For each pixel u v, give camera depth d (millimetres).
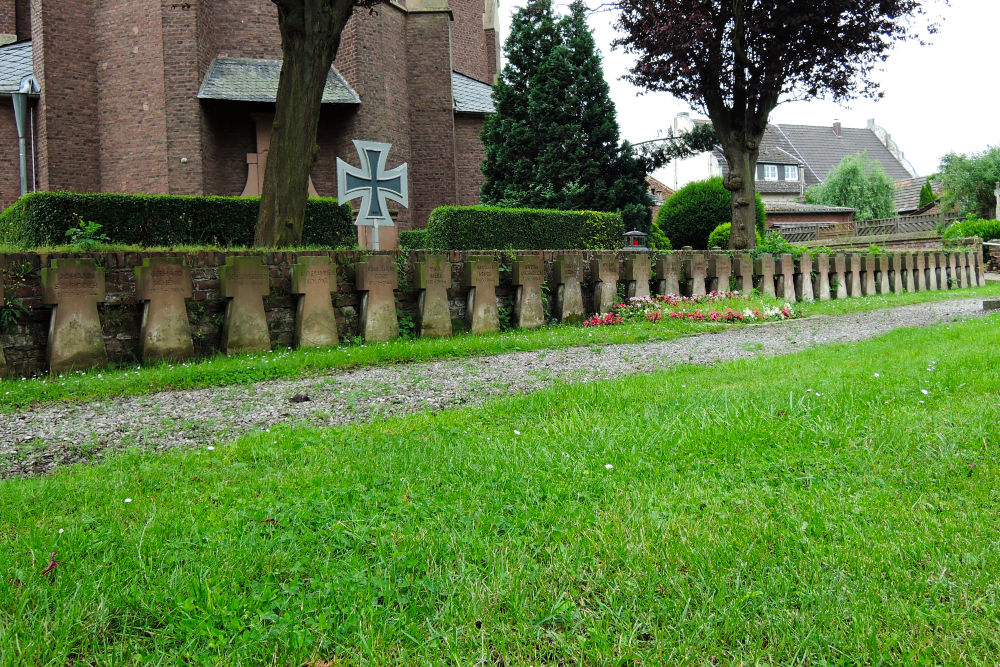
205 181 19984
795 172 65312
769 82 18906
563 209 21750
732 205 20312
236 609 2176
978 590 2211
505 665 1917
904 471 3299
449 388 6430
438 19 23703
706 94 19922
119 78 20141
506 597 2219
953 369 5766
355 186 14898
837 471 3381
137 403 6074
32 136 20500
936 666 1865
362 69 21484
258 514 2957
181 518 2926
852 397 4812
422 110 23719
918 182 62344
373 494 3170
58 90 19891
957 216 39781
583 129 22375
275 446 4230
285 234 11273
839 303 15867
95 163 20469
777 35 19297
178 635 2066
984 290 19625
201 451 4211
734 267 15516
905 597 2182
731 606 2131
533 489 3211
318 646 2010
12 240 12773
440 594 2260
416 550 2551
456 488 3281
